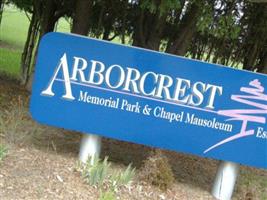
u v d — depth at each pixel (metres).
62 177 6.64
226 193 7.43
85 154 7.20
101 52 7.01
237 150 7.25
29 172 6.59
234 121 7.21
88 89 7.05
